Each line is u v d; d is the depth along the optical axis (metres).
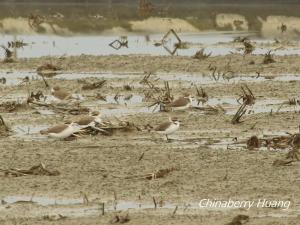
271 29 46.12
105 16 47.88
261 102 27.19
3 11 49.19
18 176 18.47
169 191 17.36
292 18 47.94
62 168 19.06
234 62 34.50
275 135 22.41
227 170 18.75
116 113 25.31
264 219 15.62
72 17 47.72
